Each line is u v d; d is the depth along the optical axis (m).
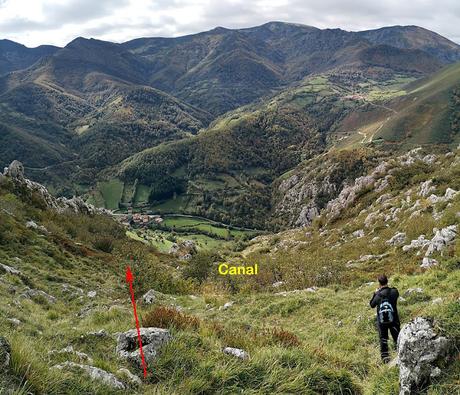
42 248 28.84
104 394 5.68
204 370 6.95
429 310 7.07
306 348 9.11
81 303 19.47
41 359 6.20
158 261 47.00
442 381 5.62
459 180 43.53
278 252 63.81
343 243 47.69
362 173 142.38
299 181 187.25
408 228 34.88
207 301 21.03
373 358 9.38
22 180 48.31
